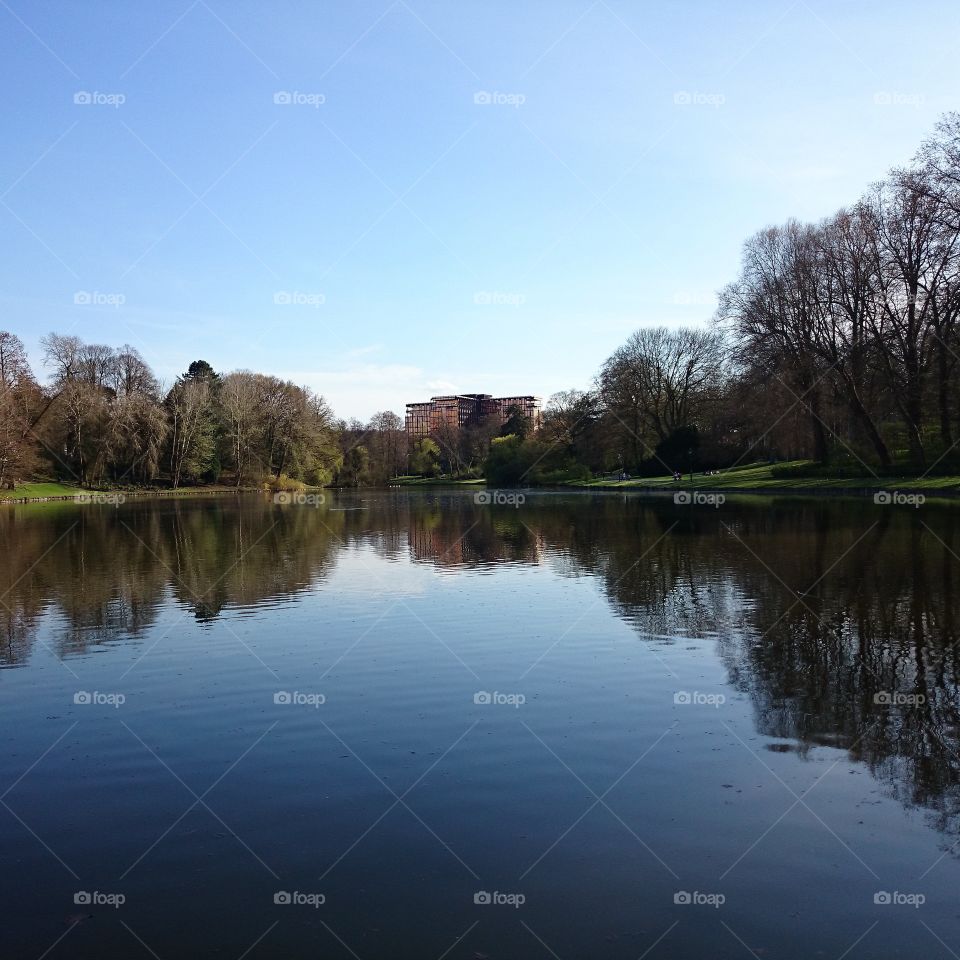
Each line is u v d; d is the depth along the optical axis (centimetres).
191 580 2155
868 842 696
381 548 2952
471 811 758
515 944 563
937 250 4594
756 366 5738
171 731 987
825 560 2272
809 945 560
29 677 1230
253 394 9512
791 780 816
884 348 5041
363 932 579
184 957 555
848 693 1082
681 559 2411
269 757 898
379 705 1071
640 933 574
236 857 684
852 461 5897
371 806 771
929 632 1399
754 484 6456
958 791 788
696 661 1249
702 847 689
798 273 5469
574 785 811
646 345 8612
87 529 3994
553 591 1895
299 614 1670
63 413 8188
